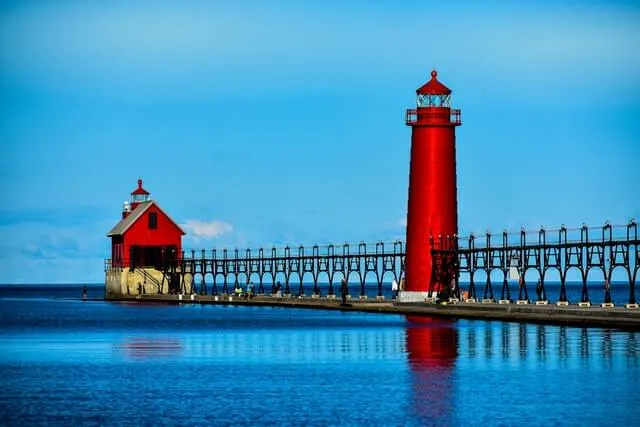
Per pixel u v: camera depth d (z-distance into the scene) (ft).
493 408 240.32
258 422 229.04
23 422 231.09
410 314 536.01
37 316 605.73
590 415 232.12
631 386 264.11
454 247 532.32
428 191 537.65
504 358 317.63
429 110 537.65
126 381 284.41
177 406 246.88
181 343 392.68
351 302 644.27
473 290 534.78
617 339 359.05
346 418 232.32
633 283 426.92
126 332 455.22
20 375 298.15
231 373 297.94
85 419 233.76
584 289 456.04
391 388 267.39
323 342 384.88
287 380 282.97
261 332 440.86
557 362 304.91
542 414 233.55
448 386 268.82
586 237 449.89
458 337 384.06
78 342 404.98
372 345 366.84
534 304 488.85
